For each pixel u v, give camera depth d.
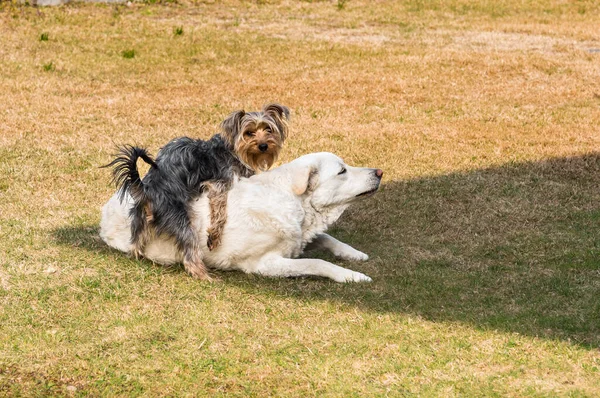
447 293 6.86
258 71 15.52
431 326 6.22
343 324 6.25
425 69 15.61
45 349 5.82
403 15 21.09
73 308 6.50
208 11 20.97
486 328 6.17
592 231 8.40
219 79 14.94
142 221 7.28
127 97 13.70
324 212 7.43
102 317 6.36
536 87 14.49
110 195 9.34
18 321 6.25
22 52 16.27
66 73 15.10
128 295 6.77
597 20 20.84
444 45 17.80
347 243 8.16
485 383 5.39
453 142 11.52
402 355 5.77
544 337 6.02
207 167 7.44
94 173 10.05
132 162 7.01
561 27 19.84
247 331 6.15
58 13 19.67
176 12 20.70
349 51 16.98
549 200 9.32
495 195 9.48
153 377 5.50
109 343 5.93
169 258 7.39
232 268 7.34
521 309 6.52
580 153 10.98
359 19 20.55
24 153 10.66
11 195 9.23
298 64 16.02
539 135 11.83
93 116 12.56
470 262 7.60
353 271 7.16
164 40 17.70
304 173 7.11
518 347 5.87
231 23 19.66
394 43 17.92
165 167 7.30
